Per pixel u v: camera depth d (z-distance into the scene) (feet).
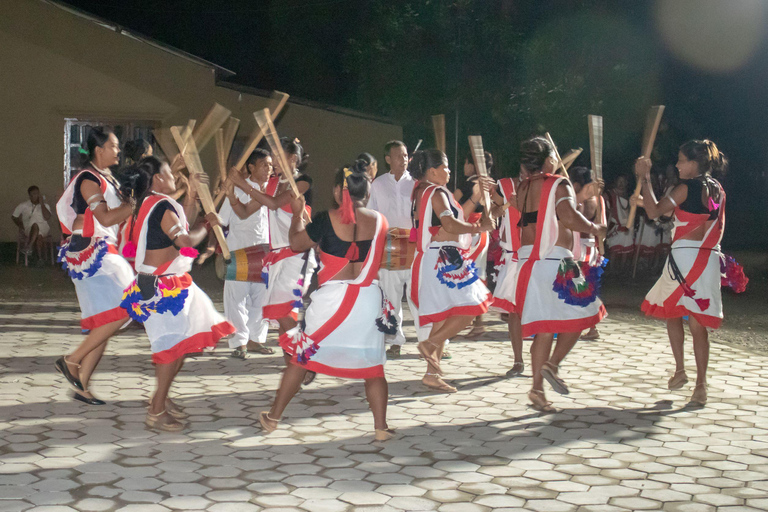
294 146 20.18
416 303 18.92
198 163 15.98
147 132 52.49
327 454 14.40
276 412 15.53
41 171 51.47
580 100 46.37
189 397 18.06
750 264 50.06
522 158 17.24
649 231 43.50
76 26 51.01
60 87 51.19
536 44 46.93
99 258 16.29
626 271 44.91
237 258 21.53
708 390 19.08
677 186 17.67
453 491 12.76
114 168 51.72
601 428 16.07
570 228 16.39
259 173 21.39
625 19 47.78
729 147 62.80
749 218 76.89
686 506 12.26
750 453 14.64
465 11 48.65
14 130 51.03
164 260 14.94
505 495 12.62
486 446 14.92
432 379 18.92
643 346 24.30
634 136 49.93
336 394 18.48
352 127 54.29
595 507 12.19
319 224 14.76
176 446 14.71
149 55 51.85
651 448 14.88
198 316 15.19
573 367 21.44
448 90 48.55
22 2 50.37
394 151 22.22
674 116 51.90
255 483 12.99
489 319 29.37
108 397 17.85
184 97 52.34
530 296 16.78
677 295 17.70
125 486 12.76
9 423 15.83
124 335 25.08
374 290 14.87
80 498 12.26
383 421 15.15
